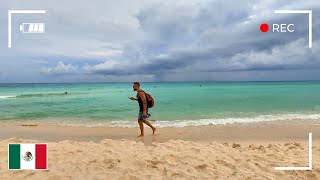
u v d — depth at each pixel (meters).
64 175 4.14
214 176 4.28
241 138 8.29
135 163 4.75
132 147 6.10
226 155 5.54
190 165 4.73
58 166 4.55
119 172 4.32
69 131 9.73
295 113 14.97
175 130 9.73
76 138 8.52
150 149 5.88
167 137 8.47
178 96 30.95
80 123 11.96
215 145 6.57
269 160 5.29
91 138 8.48
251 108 17.62
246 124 11.16
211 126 10.65
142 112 8.60
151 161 4.86
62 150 5.69
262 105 19.53
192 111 16.09
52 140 8.17
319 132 9.29
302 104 20.06
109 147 6.09
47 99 27.81
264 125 10.88
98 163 4.73
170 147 6.11
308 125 10.84
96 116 14.40
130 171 4.37
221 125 10.91
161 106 19.05
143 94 8.55
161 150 5.81
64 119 13.39
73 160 4.89
